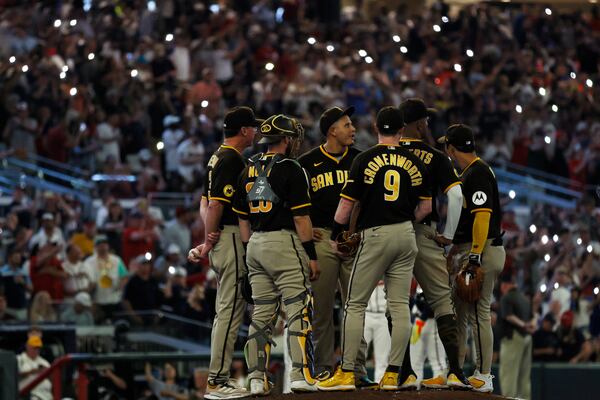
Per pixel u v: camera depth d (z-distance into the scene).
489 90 83.50
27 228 61.16
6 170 67.88
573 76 87.69
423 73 85.38
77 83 72.38
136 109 71.94
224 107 76.25
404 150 29.44
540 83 86.12
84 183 68.06
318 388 29.02
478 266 29.80
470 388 29.69
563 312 58.28
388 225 29.00
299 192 29.00
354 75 79.62
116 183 68.00
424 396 28.30
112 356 46.38
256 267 29.56
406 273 29.31
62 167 69.12
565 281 59.38
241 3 91.38
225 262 30.06
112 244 62.34
